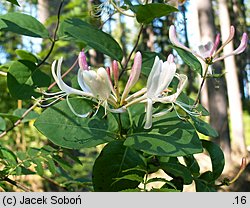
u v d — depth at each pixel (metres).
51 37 0.42
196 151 0.29
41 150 0.41
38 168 0.39
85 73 0.30
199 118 0.37
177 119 0.31
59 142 0.30
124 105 0.31
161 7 0.35
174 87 0.36
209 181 0.37
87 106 0.32
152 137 0.30
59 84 0.31
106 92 0.30
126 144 0.29
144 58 0.38
